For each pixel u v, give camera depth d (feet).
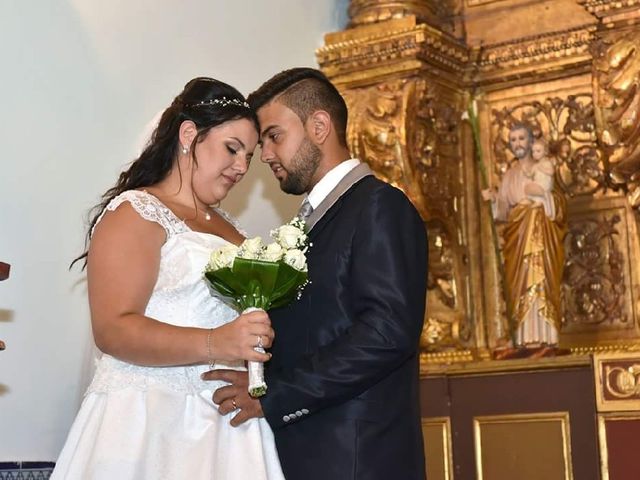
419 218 12.52
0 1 14.92
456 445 18.71
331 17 21.20
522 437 18.15
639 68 18.61
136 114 16.79
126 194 11.96
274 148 13.17
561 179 20.51
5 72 14.88
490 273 20.74
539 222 19.57
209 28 18.35
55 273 15.26
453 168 20.92
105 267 11.55
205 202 12.67
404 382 12.36
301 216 12.97
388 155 19.75
